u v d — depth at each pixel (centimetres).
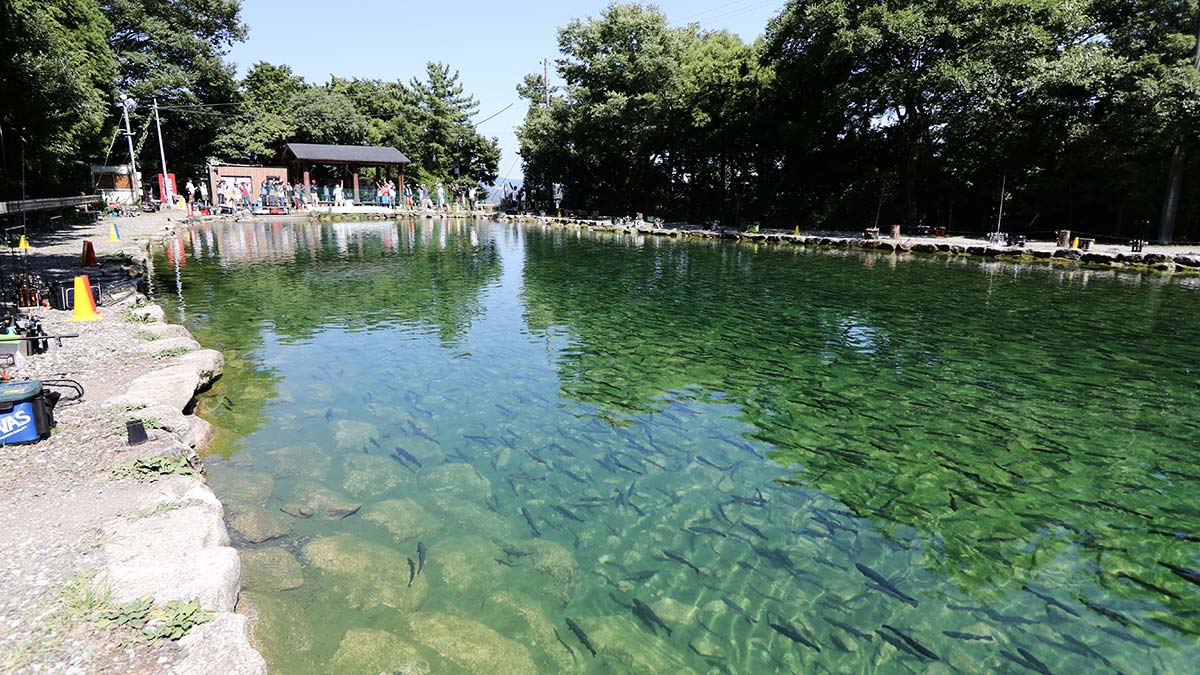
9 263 1538
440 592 457
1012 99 2516
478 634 406
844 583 479
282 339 1148
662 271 2112
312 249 2684
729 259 2444
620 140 3997
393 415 798
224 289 1652
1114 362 1053
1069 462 690
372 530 530
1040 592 473
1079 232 2670
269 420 761
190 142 4756
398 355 1066
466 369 998
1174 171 2192
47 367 774
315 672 369
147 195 4088
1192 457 702
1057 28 2530
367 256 2478
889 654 405
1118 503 605
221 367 903
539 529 548
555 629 423
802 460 691
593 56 4100
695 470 664
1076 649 414
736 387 927
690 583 477
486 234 3644
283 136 4809
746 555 515
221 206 4091
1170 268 1919
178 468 522
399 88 5922
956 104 2545
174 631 332
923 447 726
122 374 764
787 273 2059
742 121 3306
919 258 2425
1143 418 814
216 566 391
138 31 4103
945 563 507
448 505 583
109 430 582
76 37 2267
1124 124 2222
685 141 3703
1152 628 435
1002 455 706
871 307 1502
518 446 716
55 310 1083
